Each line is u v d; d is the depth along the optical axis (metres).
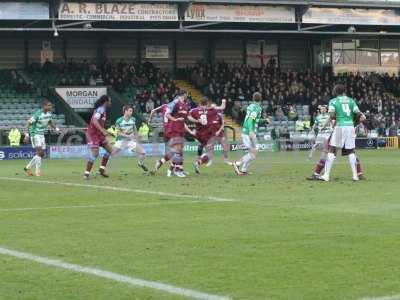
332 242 14.45
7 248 14.16
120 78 65.50
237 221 17.30
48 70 65.19
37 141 33.50
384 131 67.31
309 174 31.84
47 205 20.89
